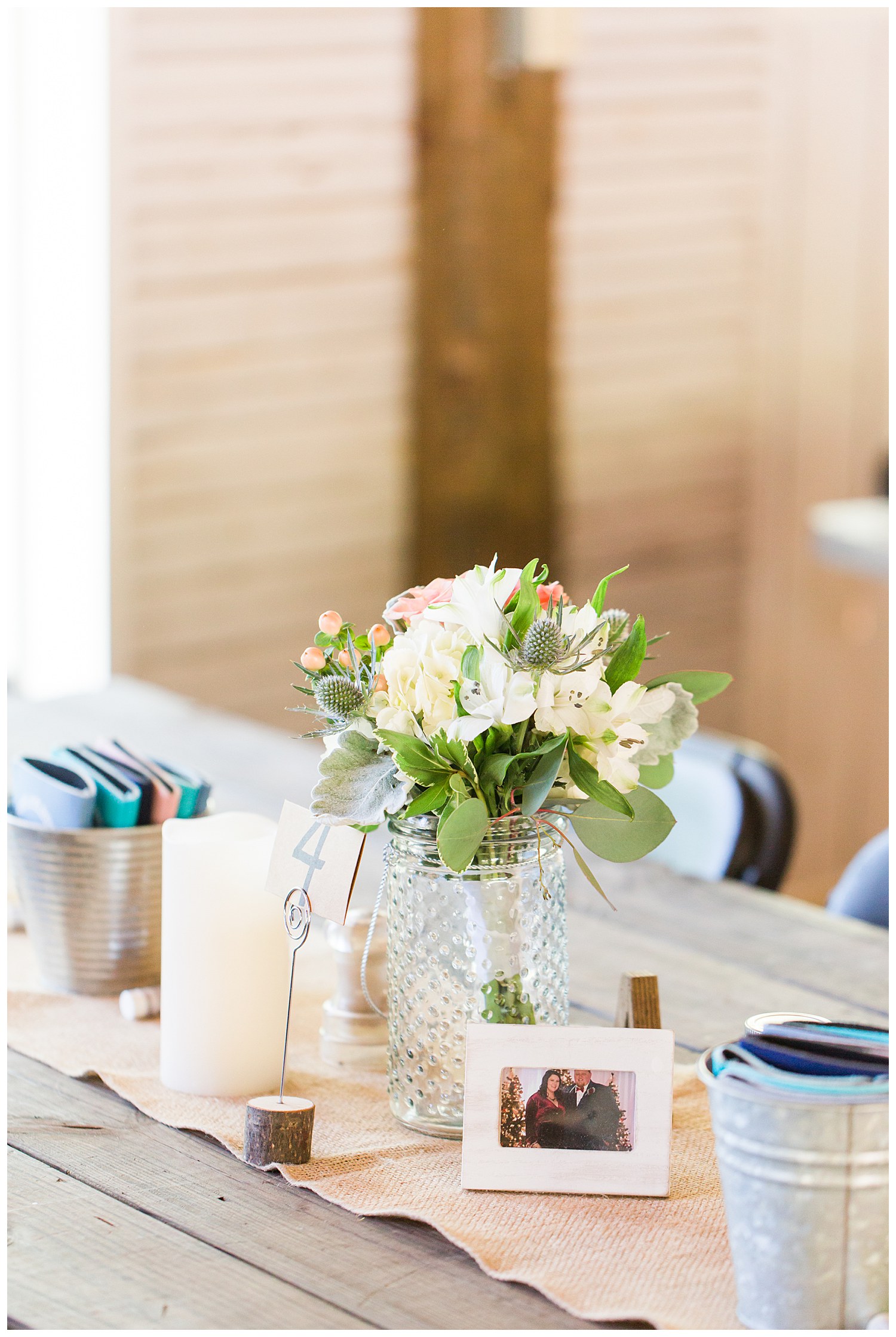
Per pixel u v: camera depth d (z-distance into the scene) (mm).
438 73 3402
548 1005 867
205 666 3406
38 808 1097
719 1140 688
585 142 3797
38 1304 693
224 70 3164
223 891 918
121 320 3123
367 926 1000
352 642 896
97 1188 816
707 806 1623
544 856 858
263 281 3326
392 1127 896
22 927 1279
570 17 2637
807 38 4070
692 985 1181
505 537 3682
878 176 4285
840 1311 665
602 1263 729
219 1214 787
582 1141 810
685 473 4219
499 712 784
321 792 832
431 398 3594
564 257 3850
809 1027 729
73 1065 979
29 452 3047
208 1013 926
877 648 4660
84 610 3168
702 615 4352
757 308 4219
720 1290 709
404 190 3469
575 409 3975
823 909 1501
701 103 3969
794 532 4438
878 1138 654
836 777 4688
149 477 3230
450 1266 737
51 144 2949
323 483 3518
